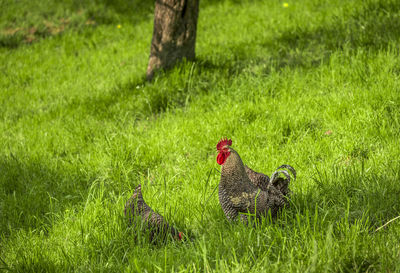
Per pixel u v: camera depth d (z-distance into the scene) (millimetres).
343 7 19312
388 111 11312
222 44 19766
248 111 13047
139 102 15609
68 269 7691
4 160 13180
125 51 22641
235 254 7109
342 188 8727
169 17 16312
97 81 19531
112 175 11531
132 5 28953
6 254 8672
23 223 10031
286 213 8242
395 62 13219
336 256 6660
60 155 13688
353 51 14594
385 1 17641
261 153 11016
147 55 21047
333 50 15523
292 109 12664
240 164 8203
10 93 19906
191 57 17094
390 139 10125
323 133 11359
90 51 23922
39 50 25062
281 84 14273
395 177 8648
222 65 16844
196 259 7008
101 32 26109
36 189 11469
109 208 9484
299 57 16109
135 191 9430
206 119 13344
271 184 8297
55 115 16500
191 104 14820
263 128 12023
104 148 13055
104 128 14422
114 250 8109
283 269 6586
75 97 17891
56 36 26219
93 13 28156
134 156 12266
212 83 15625
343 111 11789
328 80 13617
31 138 14672
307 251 6750
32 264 7828
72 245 8523
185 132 12922
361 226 7406
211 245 7566
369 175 8938
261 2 25516
